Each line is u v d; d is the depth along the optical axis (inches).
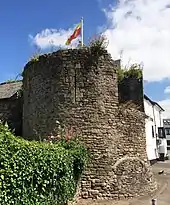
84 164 524.4
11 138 308.5
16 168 305.9
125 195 575.2
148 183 636.1
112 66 609.0
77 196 514.9
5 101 795.4
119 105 624.4
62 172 412.8
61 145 500.4
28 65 656.4
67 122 570.6
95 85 585.6
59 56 595.2
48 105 593.9
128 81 683.4
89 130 568.4
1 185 285.0
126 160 597.9
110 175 567.2
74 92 578.9
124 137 607.5
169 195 607.8
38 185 349.1
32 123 624.4
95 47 596.1
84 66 588.1
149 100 1393.9
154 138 1429.6
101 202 532.1
